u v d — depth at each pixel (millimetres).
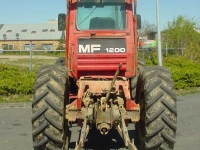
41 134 5832
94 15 6832
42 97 5867
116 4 6844
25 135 8734
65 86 6133
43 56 27547
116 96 6188
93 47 6625
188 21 30516
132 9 6875
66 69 6383
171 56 22047
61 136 5855
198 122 10273
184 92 16453
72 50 6648
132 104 5957
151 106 5836
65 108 6105
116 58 6621
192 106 12922
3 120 10422
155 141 5840
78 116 5945
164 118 5781
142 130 6371
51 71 6145
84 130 5480
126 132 5438
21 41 75250
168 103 5824
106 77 6664
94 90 6199
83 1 6848
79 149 5242
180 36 29672
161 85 5945
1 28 78625
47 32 76062
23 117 10844
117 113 5863
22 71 16328
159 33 16938
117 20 6820
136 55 6883
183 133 8984
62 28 8039
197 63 22250
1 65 15641
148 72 6223
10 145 7875
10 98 13719
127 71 6660
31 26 78062
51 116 5797
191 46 25078
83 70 6645
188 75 17453
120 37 6641
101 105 5742
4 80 14070
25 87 14133
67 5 7008
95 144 7734
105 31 6695
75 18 6801
